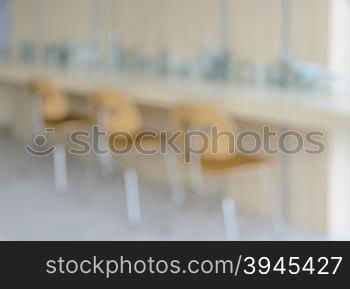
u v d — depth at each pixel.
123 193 5.39
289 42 4.69
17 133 7.77
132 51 6.14
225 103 4.22
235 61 5.07
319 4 4.46
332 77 4.33
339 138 4.36
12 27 8.25
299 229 4.46
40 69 6.55
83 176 5.97
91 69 6.38
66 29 7.29
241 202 5.01
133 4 6.23
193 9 5.50
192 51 5.54
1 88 8.48
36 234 4.33
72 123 5.43
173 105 4.33
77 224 4.56
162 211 4.89
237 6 5.08
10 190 5.50
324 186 4.39
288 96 4.25
